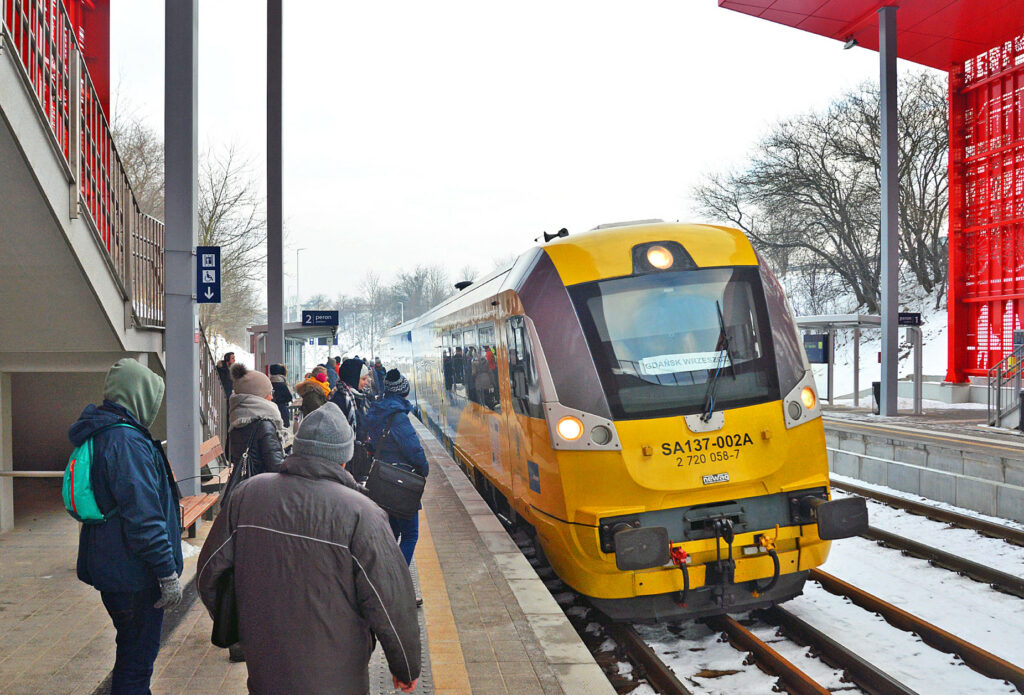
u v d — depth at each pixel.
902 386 27.05
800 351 6.79
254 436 5.35
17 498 9.95
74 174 6.91
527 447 7.09
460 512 9.55
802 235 40.91
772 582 6.20
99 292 7.43
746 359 6.58
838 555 9.20
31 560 7.14
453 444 13.91
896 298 21.55
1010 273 23.31
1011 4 20.84
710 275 6.82
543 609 5.93
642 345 6.54
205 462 8.68
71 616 5.67
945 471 12.84
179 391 7.91
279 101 12.00
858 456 14.23
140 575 3.69
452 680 4.67
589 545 6.18
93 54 12.70
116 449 3.62
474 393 10.92
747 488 6.36
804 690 5.38
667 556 5.84
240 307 36.81
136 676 3.76
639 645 6.20
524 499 7.39
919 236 38.97
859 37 23.69
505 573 6.89
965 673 5.67
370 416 6.05
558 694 4.48
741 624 6.76
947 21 21.91
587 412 6.34
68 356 8.39
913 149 38.03
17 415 10.70
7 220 6.65
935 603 7.36
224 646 3.01
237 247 30.52
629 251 6.87
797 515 6.39
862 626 6.61
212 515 8.78
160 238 9.52
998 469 12.14
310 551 2.77
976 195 24.44
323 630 2.77
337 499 2.83
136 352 8.45
